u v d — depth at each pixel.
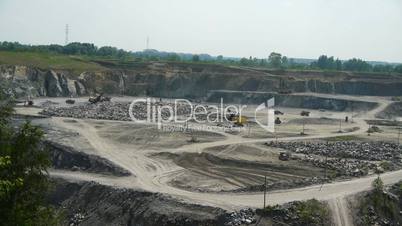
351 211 53.41
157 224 52.03
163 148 85.38
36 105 139.75
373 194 56.84
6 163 19.31
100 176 69.06
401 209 55.75
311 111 159.88
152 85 194.50
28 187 22.31
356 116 147.50
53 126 102.00
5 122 23.45
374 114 151.00
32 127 23.45
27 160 22.41
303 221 50.19
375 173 69.44
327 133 108.12
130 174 68.75
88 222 57.25
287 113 150.62
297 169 72.88
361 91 193.50
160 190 61.03
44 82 169.62
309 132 108.56
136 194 58.75
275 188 60.91
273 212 51.47
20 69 165.25
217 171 72.75
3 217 20.95
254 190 60.59
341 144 93.31
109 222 56.06
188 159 78.81
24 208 21.89
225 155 80.88
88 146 83.94
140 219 53.84
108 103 146.00
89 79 183.00
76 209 60.38
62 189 64.19
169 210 53.66
